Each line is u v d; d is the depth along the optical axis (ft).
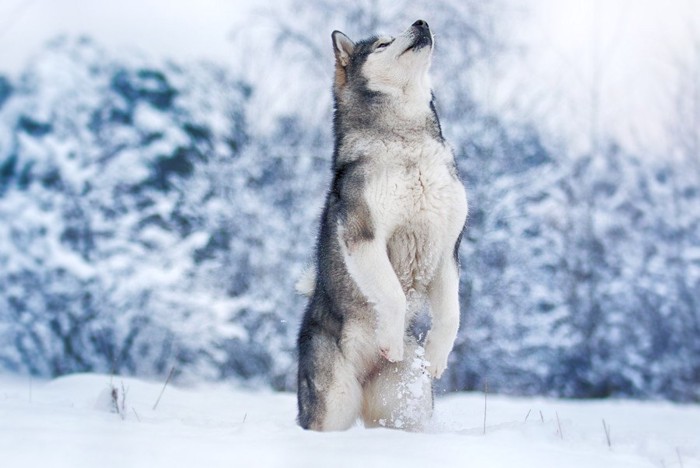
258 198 67.87
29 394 26.02
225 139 78.18
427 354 20.45
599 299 78.48
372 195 19.80
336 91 22.07
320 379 20.15
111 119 83.66
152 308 63.77
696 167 88.28
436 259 20.57
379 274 19.39
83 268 65.92
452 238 20.52
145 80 85.05
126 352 64.75
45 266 67.82
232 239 67.05
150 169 75.41
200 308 63.16
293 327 63.62
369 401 20.79
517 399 47.21
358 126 20.80
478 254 66.28
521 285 69.77
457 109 68.33
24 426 13.32
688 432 26.20
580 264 78.69
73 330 66.28
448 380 65.36
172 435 13.71
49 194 71.05
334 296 20.36
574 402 48.88
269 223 66.49
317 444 13.41
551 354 73.36
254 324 64.90
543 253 73.46
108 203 70.49
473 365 67.46
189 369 63.87
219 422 18.98
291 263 65.05
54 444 11.90
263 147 72.59
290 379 63.77
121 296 64.34
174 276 63.87
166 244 65.67
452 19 68.80
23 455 11.14
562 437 16.98
